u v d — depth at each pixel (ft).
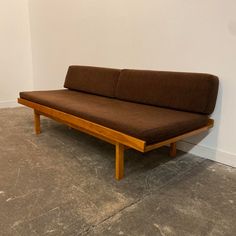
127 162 6.48
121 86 7.93
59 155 6.82
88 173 5.80
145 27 7.66
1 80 12.71
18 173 5.72
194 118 5.74
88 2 9.46
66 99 7.67
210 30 6.21
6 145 7.48
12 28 12.64
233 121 6.21
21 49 13.14
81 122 6.08
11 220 4.10
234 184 5.44
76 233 3.85
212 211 4.47
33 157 6.64
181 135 5.42
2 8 12.16
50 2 11.32
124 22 8.28
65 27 10.86
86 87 9.16
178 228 4.01
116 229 3.96
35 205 4.51
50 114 7.31
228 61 6.04
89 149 7.30
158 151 7.28
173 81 6.67
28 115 11.20
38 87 13.53
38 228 3.93
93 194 4.92
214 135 6.61
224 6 5.87
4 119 10.44
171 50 7.12
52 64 12.15
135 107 6.80
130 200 4.75
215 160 6.65
